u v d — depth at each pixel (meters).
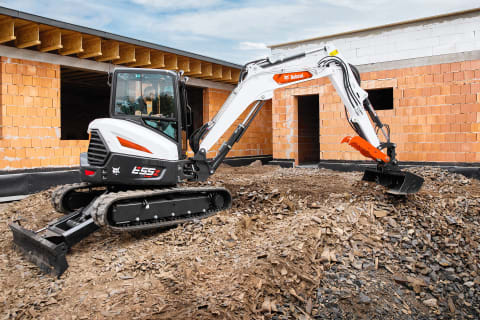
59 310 3.81
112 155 5.34
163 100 5.93
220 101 13.60
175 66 10.57
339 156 11.19
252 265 4.37
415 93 9.81
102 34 8.43
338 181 8.55
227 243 5.11
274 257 4.52
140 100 5.80
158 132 5.87
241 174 10.70
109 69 9.83
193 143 6.29
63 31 8.07
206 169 6.29
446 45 9.62
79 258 4.99
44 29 8.00
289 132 12.36
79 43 8.27
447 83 9.36
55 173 8.72
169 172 5.75
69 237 4.92
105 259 4.90
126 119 5.73
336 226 5.44
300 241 4.94
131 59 9.38
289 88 12.23
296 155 12.33
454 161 9.30
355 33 10.99
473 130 9.05
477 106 8.98
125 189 5.84
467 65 9.09
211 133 6.27
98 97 16.45
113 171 5.35
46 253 4.77
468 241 5.27
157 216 5.52
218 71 12.35
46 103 8.60
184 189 5.84
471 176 8.97
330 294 4.17
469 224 5.77
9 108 8.01
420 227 5.64
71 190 6.36
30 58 8.30
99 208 4.93
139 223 5.40
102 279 4.37
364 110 6.67
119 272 4.53
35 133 8.44
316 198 6.63
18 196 8.09
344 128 11.06
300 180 8.75
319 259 4.71
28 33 7.75
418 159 9.80
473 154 9.05
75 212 5.81
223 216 5.98
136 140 5.50
